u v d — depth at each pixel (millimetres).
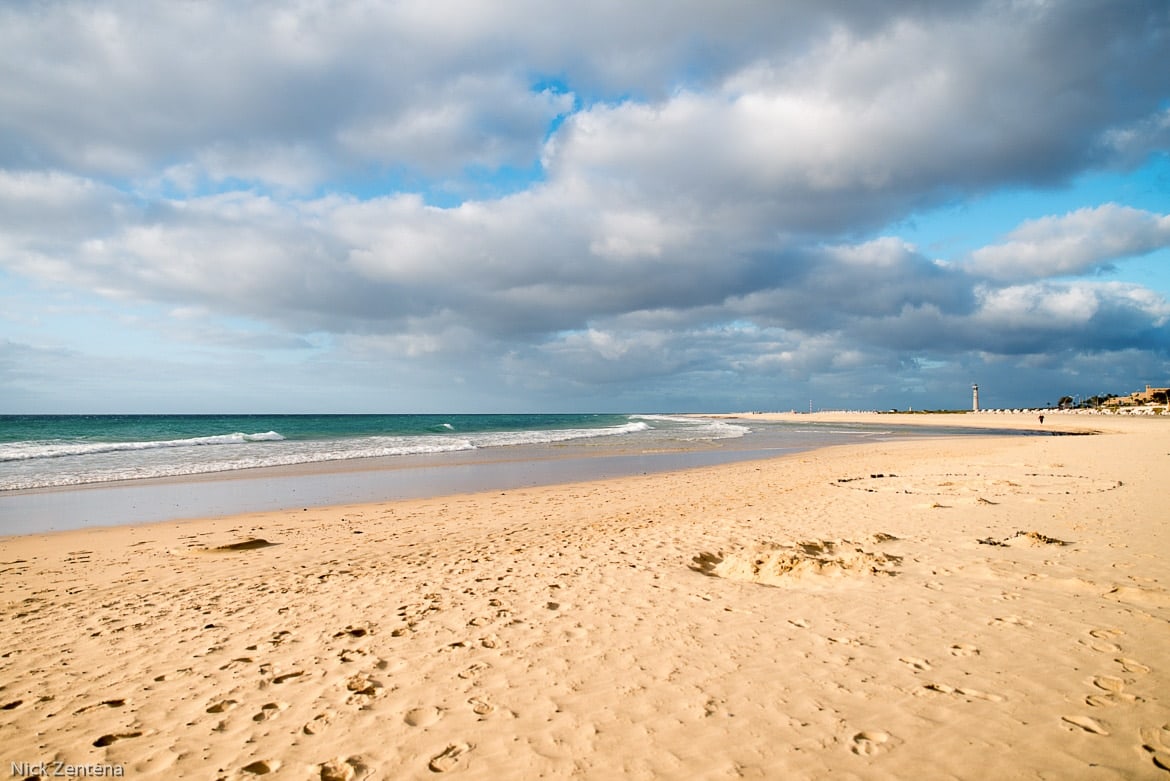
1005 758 3031
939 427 62844
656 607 5582
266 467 21734
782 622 5078
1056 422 62438
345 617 5629
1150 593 5371
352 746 3373
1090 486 12555
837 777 2922
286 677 4328
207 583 7281
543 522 11008
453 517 11867
